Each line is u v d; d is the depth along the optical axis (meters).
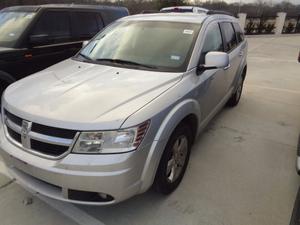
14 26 4.67
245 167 3.34
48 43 4.83
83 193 2.14
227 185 2.99
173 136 2.57
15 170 2.45
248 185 3.00
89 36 5.61
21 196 2.75
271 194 2.87
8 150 2.32
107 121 2.05
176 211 2.60
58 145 2.09
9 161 2.37
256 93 6.49
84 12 5.56
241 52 4.93
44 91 2.49
